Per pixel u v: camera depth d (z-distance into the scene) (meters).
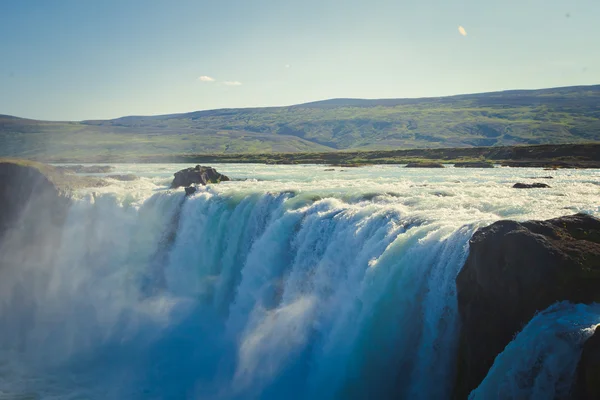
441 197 31.64
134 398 26.22
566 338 14.24
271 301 28.97
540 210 26.02
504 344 16.66
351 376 21.66
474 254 17.73
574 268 15.98
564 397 13.81
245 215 34.53
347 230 26.16
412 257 20.75
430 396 19.11
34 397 26.50
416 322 20.33
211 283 35.00
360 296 22.44
